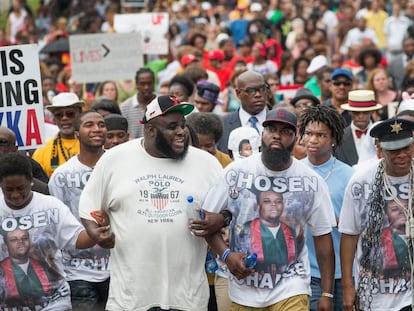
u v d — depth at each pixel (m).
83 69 30.70
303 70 34.34
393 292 15.62
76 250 17.86
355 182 15.73
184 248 15.30
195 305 15.38
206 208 15.35
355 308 15.87
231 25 52.47
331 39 53.56
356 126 22.05
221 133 19.12
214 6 60.62
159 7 58.47
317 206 15.54
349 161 21.89
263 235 15.45
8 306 15.49
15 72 18.80
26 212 15.45
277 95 31.52
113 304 15.42
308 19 52.22
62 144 20.97
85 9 58.53
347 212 15.82
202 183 15.44
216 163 15.59
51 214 15.48
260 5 54.44
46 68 36.44
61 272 15.70
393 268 15.59
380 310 15.67
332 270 15.70
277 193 15.45
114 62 30.72
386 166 15.60
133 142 15.55
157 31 36.41
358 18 51.88
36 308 15.54
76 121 18.44
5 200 15.42
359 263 15.87
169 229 15.24
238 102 29.89
